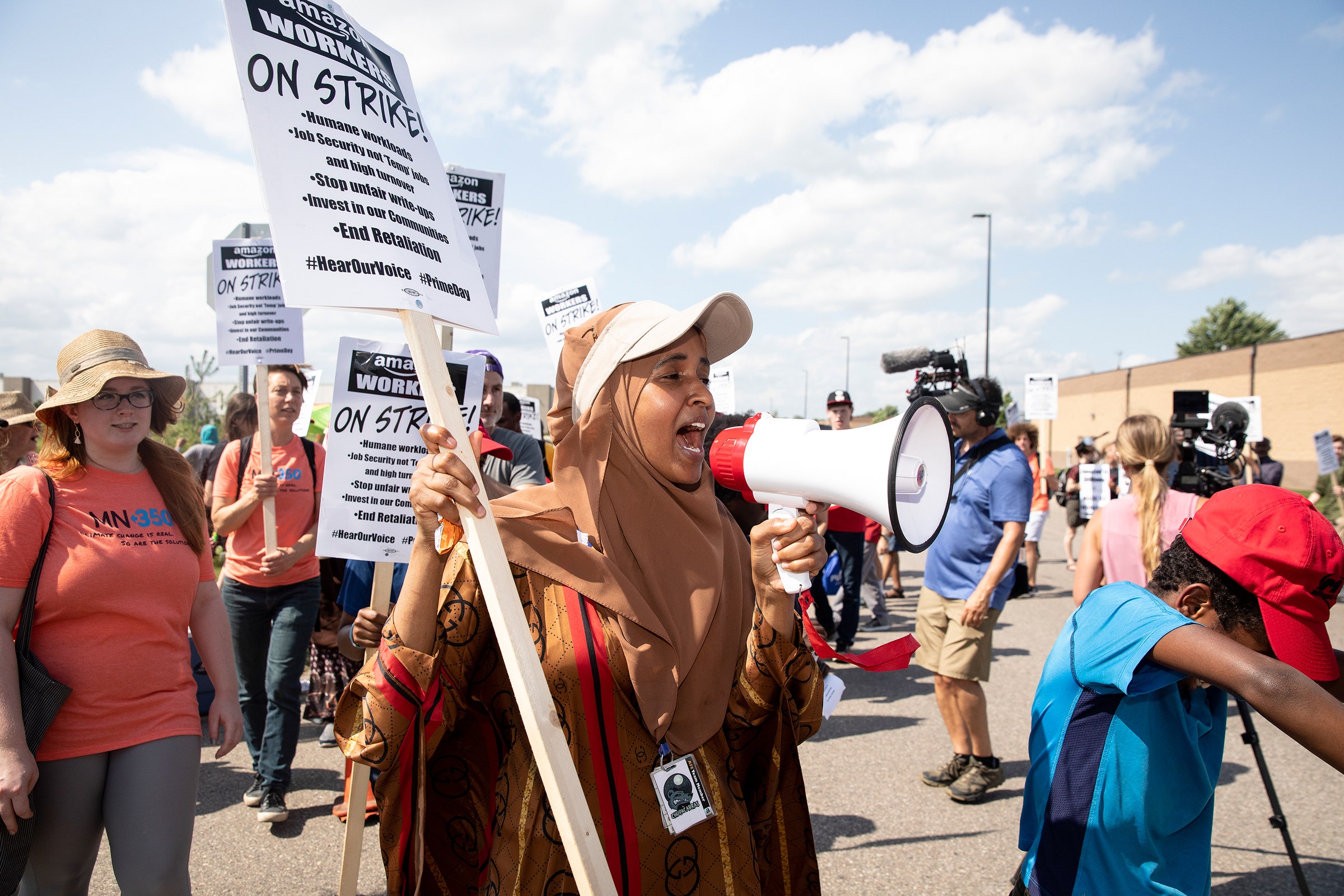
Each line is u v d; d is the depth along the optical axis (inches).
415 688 50.3
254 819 141.1
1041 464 354.9
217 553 260.8
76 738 76.1
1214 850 129.1
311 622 148.1
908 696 216.5
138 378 83.4
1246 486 59.4
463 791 59.9
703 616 55.6
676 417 57.2
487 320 56.1
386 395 98.3
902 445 45.5
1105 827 59.4
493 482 120.2
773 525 50.2
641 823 51.3
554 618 53.0
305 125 48.3
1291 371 1205.1
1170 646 53.7
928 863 126.1
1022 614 313.9
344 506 95.9
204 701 176.1
